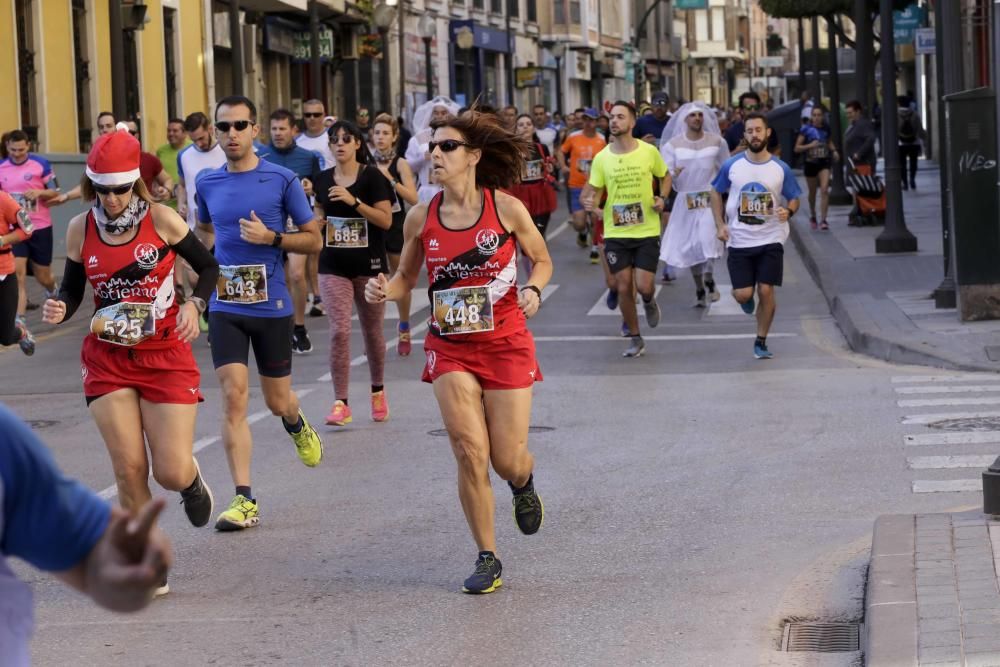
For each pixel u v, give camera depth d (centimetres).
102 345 1553
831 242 5516
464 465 1525
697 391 2833
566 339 3675
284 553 1722
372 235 2559
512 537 1772
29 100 5859
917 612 1269
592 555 1677
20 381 3262
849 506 1866
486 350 1521
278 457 2314
